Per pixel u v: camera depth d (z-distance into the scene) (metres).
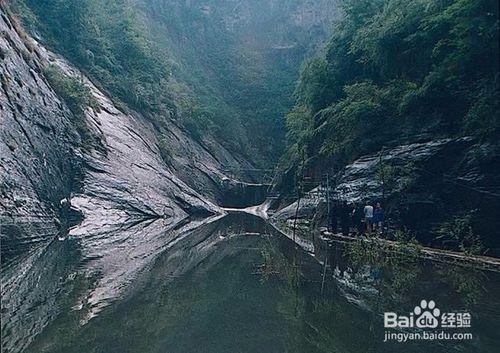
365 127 19.89
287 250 15.15
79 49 33.41
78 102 24.17
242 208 46.88
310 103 30.12
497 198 12.19
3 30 17.73
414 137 16.34
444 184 13.93
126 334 5.42
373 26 21.61
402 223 15.01
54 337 5.20
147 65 45.03
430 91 15.77
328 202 20.47
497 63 13.15
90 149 23.12
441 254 12.45
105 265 10.88
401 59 19.78
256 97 74.75
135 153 28.69
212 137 54.19
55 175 18.22
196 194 34.47
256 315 6.45
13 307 6.57
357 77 25.33
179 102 48.53
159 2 87.06
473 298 7.54
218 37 90.06
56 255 12.19
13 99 15.80
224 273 10.24
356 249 14.65
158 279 9.23
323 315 6.46
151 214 24.78
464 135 13.94
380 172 16.59
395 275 9.88
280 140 67.94
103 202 21.53
